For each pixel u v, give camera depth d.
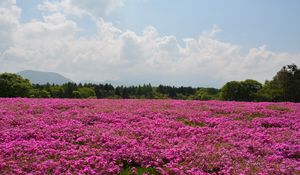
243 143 17.20
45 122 21.03
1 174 12.43
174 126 21.09
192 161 14.17
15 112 24.06
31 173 12.59
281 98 104.06
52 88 150.62
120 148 15.63
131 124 21.28
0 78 99.44
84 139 16.94
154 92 191.75
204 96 152.88
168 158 14.73
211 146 16.59
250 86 114.44
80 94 151.12
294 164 13.98
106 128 19.89
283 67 105.94
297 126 21.97
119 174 13.30
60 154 14.77
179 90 194.38
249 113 26.81
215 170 13.67
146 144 16.59
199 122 23.09
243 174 12.67
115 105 29.95
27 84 106.06
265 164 13.98
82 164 13.57
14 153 14.71
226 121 23.38
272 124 22.94
